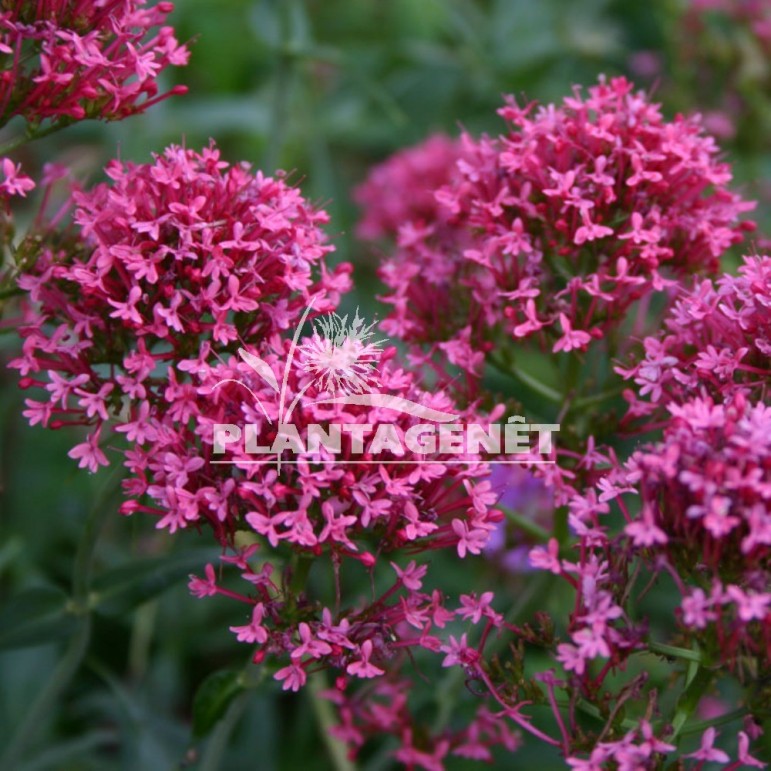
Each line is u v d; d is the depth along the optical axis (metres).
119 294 3.54
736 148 6.62
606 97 4.06
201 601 5.60
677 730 3.25
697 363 3.50
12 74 3.53
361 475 3.21
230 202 3.57
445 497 3.47
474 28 8.16
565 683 3.27
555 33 7.41
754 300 3.54
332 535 3.14
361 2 8.50
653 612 4.98
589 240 3.92
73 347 3.53
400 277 4.23
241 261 3.54
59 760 4.79
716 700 4.66
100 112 3.77
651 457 3.05
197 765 5.02
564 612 4.72
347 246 6.84
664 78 7.23
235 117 7.26
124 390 3.43
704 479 2.95
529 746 4.71
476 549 3.36
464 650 3.40
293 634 3.29
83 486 5.92
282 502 3.26
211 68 8.25
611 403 4.86
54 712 5.30
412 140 7.57
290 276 3.53
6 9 3.53
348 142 7.99
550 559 3.24
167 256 3.53
